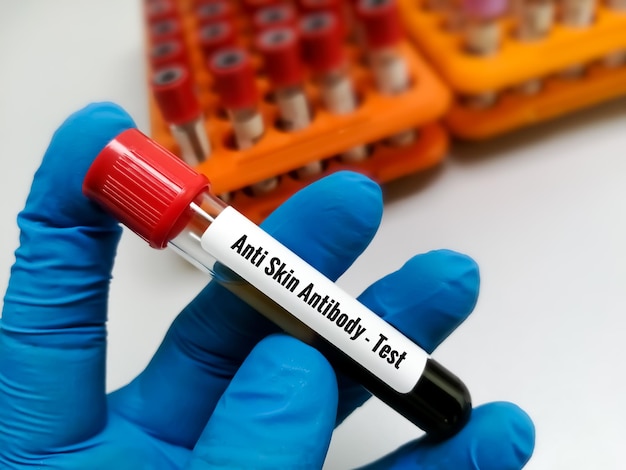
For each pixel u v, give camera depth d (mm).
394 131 198
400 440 163
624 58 220
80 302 137
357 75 214
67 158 131
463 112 216
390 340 121
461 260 140
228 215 120
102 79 284
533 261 192
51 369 133
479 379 172
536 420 163
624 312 177
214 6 239
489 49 209
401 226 207
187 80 180
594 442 158
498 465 132
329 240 139
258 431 121
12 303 135
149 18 241
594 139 219
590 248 192
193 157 191
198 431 154
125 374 182
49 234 134
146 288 201
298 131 196
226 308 150
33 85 290
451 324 141
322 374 125
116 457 138
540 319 180
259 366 127
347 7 235
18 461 134
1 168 250
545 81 220
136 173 119
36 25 327
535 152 219
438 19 233
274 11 224
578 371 169
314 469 123
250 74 186
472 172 218
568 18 212
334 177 140
